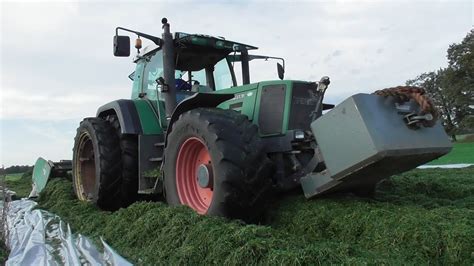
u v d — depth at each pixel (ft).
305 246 8.19
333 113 10.22
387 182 15.43
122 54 14.61
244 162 10.70
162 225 10.73
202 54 16.57
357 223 9.69
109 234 12.01
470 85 134.51
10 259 10.36
